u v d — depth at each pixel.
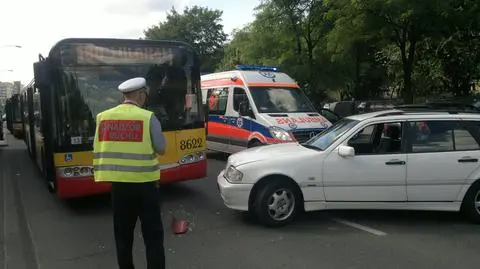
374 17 18.27
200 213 7.48
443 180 6.52
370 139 6.68
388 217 7.08
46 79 7.32
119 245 4.64
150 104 8.00
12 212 7.97
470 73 22.30
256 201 6.54
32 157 14.36
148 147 4.49
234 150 12.53
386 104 25.23
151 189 4.53
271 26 26.69
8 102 34.81
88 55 7.57
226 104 12.91
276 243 5.92
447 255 5.44
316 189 6.53
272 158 6.58
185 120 8.30
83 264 5.38
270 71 13.04
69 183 7.39
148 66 8.02
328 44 22.48
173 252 5.66
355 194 6.52
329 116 15.37
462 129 6.68
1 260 5.58
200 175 8.54
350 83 32.22
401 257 5.38
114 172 4.46
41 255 5.71
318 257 5.40
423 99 25.23
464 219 6.96
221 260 5.36
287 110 11.95
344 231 6.39
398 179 6.50
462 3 17.25
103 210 7.93
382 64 30.42
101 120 4.61
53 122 7.37
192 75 8.42
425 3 15.88
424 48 22.36
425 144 6.60
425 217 7.08
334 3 19.62
